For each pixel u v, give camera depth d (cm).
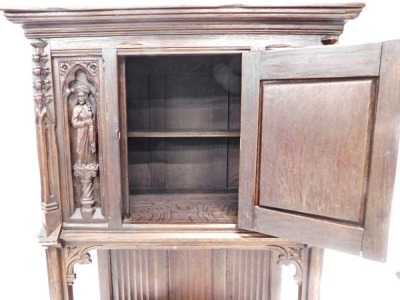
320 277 136
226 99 159
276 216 118
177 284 173
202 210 143
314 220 111
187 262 171
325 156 107
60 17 114
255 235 128
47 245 124
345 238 106
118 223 128
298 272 135
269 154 117
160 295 174
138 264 171
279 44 120
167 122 160
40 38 119
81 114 123
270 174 118
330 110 105
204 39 120
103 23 117
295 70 108
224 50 120
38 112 121
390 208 99
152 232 128
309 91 107
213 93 159
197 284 173
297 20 116
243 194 124
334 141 105
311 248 133
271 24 117
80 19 115
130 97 157
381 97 96
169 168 165
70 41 120
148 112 159
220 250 169
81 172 126
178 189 166
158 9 112
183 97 159
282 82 112
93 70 121
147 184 166
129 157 163
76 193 129
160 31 118
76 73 123
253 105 117
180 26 117
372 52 96
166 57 155
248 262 170
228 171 166
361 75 99
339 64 102
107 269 170
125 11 113
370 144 100
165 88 158
